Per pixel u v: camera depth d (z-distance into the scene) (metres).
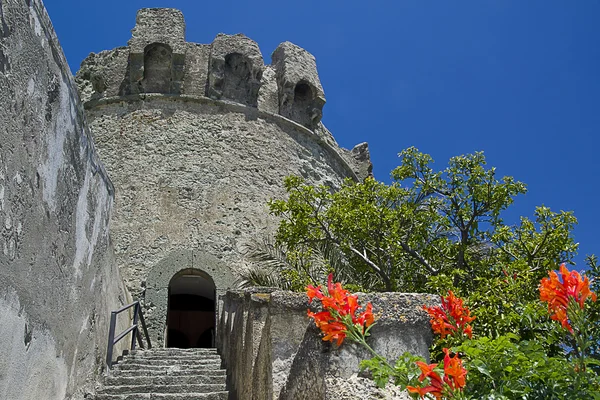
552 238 9.07
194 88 16.98
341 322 2.53
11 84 4.45
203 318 20.42
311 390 3.04
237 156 16.27
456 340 3.05
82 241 6.55
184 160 15.88
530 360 2.57
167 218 15.00
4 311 4.44
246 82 17.44
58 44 5.56
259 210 15.70
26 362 4.91
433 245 10.11
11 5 4.42
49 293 5.45
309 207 10.52
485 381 2.57
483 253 9.91
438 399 2.27
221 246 14.88
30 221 4.93
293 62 18.17
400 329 3.18
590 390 2.49
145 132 16.14
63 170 5.80
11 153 4.48
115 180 15.44
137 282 14.09
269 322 3.95
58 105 5.57
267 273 13.15
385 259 10.23
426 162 10.12
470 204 9.77
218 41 17.12
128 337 10.02
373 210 9.84
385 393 2.90
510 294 6.73
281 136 17.22
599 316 4.66
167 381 7.40
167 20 17.09
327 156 18.45
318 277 11.29
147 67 16.98
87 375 6.82
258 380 4.43
